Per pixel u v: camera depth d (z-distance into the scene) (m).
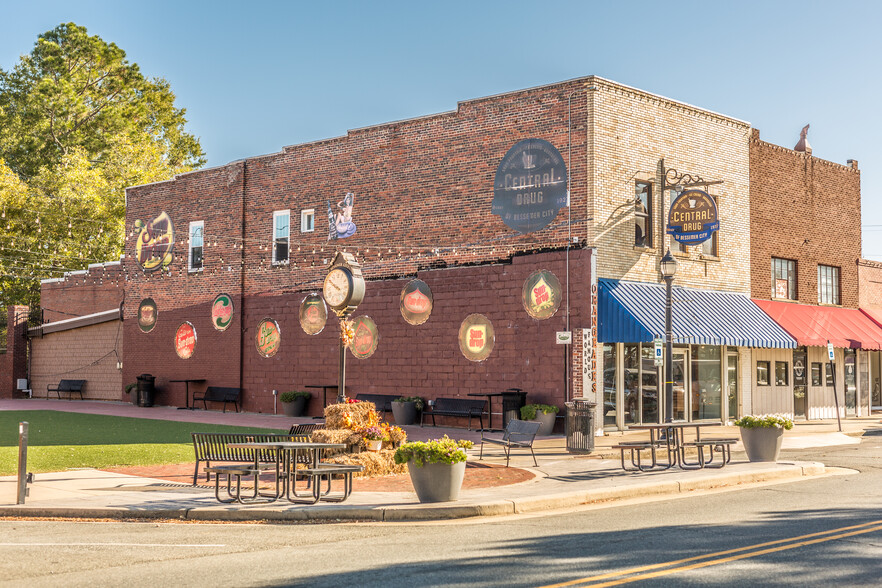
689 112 27.62
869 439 25.02
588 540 10.35
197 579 8.34
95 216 53.31
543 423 24.45
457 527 11.55
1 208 50.75
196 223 36.22
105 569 8.82
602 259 24.78
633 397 25.52
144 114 69.81
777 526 11.23
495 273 26.62
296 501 13.15
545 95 25.83
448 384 27.58
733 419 28.53
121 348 40.66
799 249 31.45
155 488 14.59
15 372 43.94
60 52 65.62
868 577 8.36
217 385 34.69
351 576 8.44
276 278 33.06
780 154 30.97
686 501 13.84
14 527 11.61
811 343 28.36
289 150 32.91
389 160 29.72
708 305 26.92
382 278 29.56
